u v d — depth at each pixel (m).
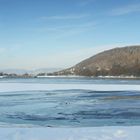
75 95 35.62
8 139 9.52
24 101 28.03
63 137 9.85
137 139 9.57
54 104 25.69
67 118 17.59
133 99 30.78
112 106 24.16
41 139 9.55
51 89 47.78
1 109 22.00
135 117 17.98
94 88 51.12
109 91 42.94
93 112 20.50
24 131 10.87
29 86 58.47
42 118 17.58
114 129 11.23
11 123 15.49
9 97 32.62
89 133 10.48
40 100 29.28
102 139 9.58
